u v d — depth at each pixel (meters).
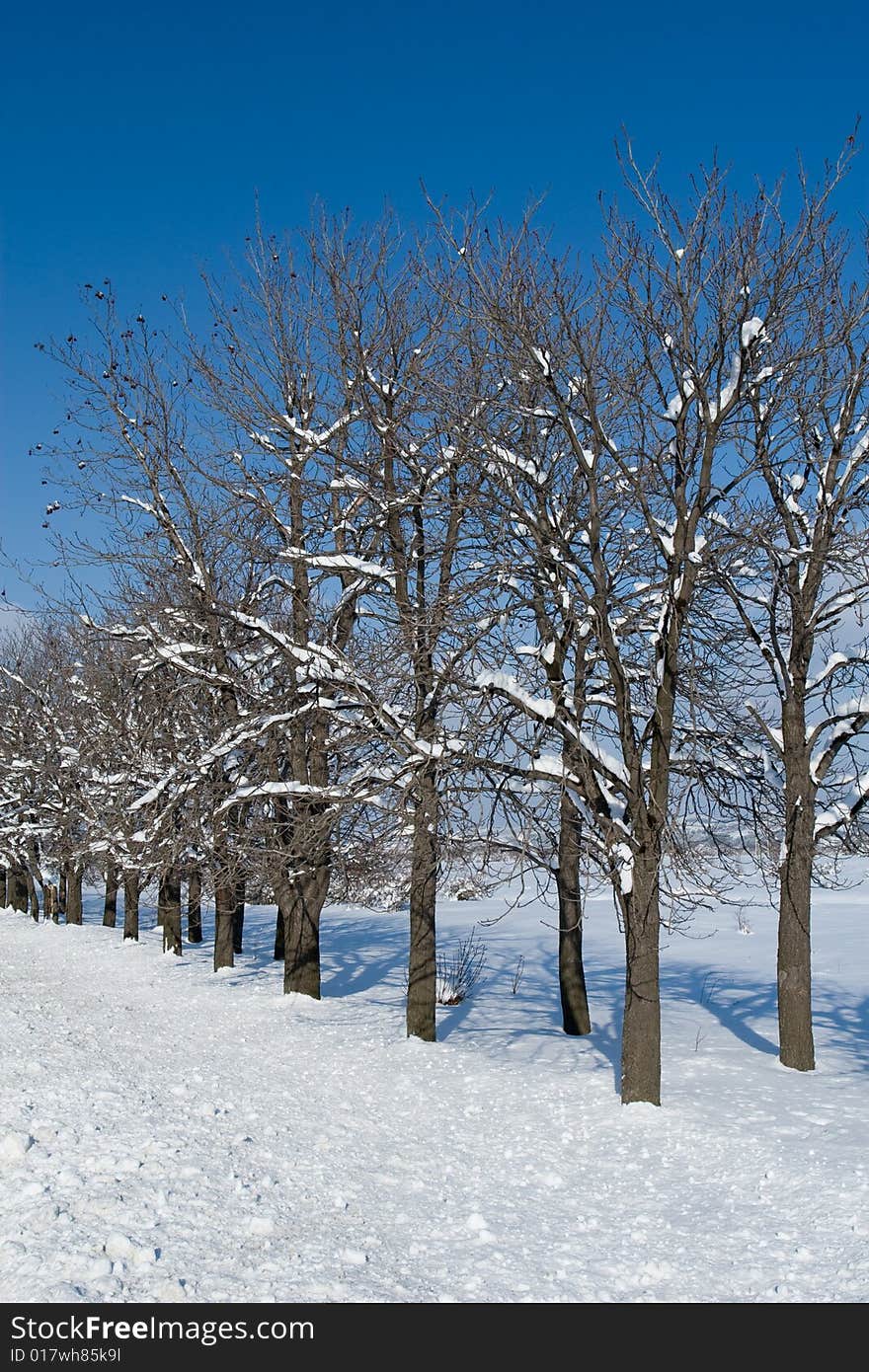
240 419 15.38
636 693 13.30
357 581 15.27
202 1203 7.05
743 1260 6.55
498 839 11.95
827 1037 14.35
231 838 17.31
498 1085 11.67
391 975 20.83
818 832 12.91
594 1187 8.30
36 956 26.19
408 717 13.36
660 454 10.94
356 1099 11.03
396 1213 7.40
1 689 38.62
